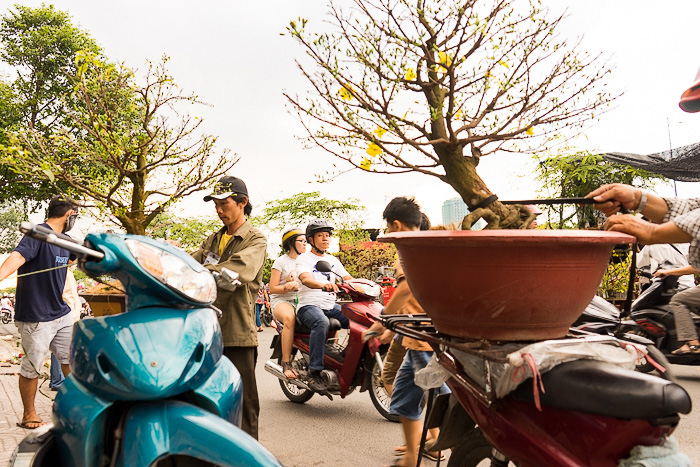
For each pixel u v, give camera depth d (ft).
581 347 6.73
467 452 9.00
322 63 8.29
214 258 12.82
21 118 70.38
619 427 6.23
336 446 15.83
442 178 8.47
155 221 18.30
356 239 67.77
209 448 6.88
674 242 7.14
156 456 6.79
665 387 5.97
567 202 8.11
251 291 12.53
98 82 14.21
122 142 14.02
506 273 6.44
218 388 8.11
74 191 16.61
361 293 18.80
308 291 20.34
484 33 8.17
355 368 18.70
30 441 7.66
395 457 14.75
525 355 6.47
